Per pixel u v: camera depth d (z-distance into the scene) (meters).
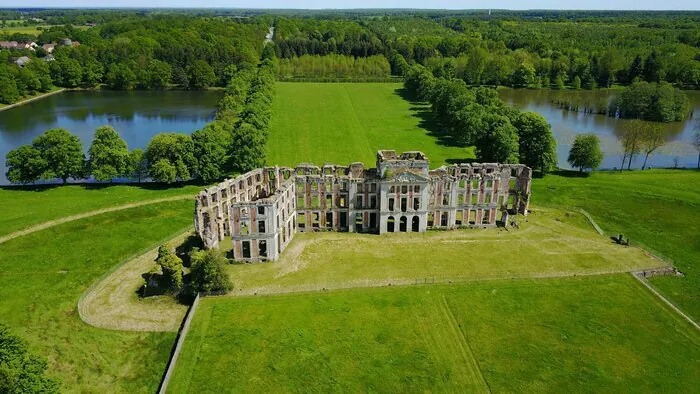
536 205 137.38
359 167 122.25
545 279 100.38
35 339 83.31
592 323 87.06
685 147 196.62
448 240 117.94
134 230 120.69
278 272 103.38
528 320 87.88
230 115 198.25
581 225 125.25
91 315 89.94
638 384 74.12
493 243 115.94
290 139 199.12
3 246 110.38
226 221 120.12
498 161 157.12
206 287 94.25
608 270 103.75
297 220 123.44
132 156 151.50
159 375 77.06
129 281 100.38
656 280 101.69
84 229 120.00
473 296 94.75
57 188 146.50
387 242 117.12
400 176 117.25
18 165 145.38
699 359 79.06
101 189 146.00
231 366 77.25
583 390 73.00
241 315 89.12
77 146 150.75
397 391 72.88
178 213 130.50
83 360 79.50
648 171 163.50
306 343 82.12
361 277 101.19
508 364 77.88
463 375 75.81
